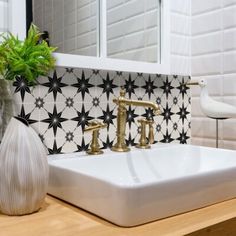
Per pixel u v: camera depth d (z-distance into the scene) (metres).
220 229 0.63
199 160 1.06
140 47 1.16
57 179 0.78
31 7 0.91
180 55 1.25
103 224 0.62
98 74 1.04
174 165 1.08
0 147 0.67
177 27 1.24
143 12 1.17
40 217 0.66
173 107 1.23
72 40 1.00
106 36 1.08
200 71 1.26
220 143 1.19
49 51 0.81
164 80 1.21
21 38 0.89
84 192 0.69
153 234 0.57
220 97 1.19
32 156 0.66
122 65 1.08
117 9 1.11
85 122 1.03
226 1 1.16
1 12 0.87
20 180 0.65
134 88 1.13
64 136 0.99
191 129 1.28
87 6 1.04
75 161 0.87
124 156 0.97
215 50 1.20
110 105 1.08
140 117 1.14
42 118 0.94
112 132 1.08
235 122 1.14
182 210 0.68
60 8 0.98
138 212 0.61
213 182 0.74
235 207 0.73
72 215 0.67
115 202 0.61
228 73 1.16
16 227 0.60
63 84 0.98
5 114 0.74
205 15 1.23
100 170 0.92
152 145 1.12
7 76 0.76
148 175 1.00
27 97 0.92
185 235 0.57
